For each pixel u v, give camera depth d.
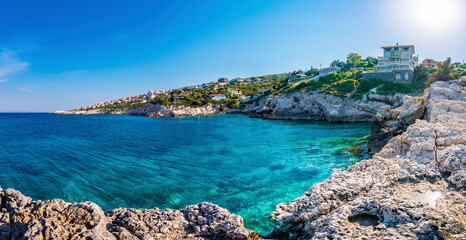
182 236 8.66
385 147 17.28
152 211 9.69
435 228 7.44
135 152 29.44
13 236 7.76
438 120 17.25
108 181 18.14
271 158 24.47
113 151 30.25
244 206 13.34
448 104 19.20
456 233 7.19
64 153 29.20
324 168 20.16
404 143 15.35
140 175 19.55
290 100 80.62
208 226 9.04
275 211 10.88
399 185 10.71
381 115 25.59
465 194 9.23
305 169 20.05
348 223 8.43
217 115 120.19
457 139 12.74
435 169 11.37
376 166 13.15
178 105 132.62
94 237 7.49
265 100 100.56
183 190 16.09
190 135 45.06
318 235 8.15
